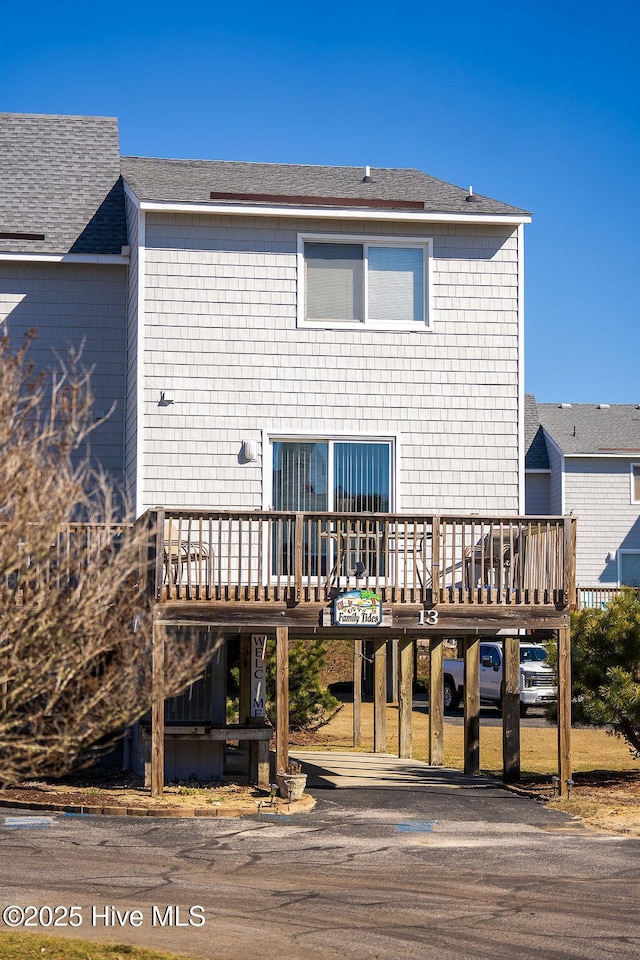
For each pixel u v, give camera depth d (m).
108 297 19.42
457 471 17.81
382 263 18.03
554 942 8.27
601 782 16.25
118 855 10.86
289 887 9.76
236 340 17.61
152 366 17.44
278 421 17.58
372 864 10.73
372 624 14.49
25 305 19.20
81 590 6.55
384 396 17.80
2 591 6.31
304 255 17.89
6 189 20.53
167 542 14.45
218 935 8.27
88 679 7.09
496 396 18.00
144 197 17.33
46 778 15.70
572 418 41.25
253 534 17.22
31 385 6.55
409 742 20.67
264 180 19.80
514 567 16.53
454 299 18.06
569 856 11.19
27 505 6.15
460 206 18.17
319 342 17.75
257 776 15.73
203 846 11.39
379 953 7.91
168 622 14.16
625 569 37.84
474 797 14.96
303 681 23.62
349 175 20.94
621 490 38.06
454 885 9.97
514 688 16.72
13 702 6.46
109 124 22.39
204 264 17.62
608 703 15.12
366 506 17.64
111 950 7.64
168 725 15.55
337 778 16.97
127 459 18.67
